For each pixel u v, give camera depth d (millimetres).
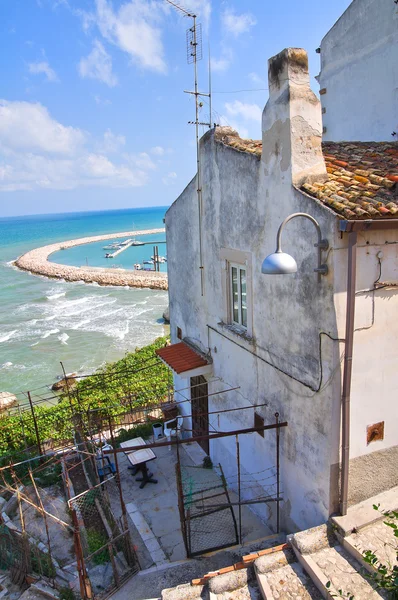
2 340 35656
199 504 9734
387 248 6344
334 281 6074
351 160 8203
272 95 7004
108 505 8977
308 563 6223
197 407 12492
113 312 44406
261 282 8133
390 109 11773
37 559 7988
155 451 12383
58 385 25469
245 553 7781
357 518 6676
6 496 10797
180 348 12367
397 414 7078
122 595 7191
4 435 14734
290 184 6812
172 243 13250
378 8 11719
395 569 4887
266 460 8750
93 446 10273
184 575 7477
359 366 6539
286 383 7707
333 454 6652
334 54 13469
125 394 17672
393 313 6652
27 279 67438
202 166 10211
